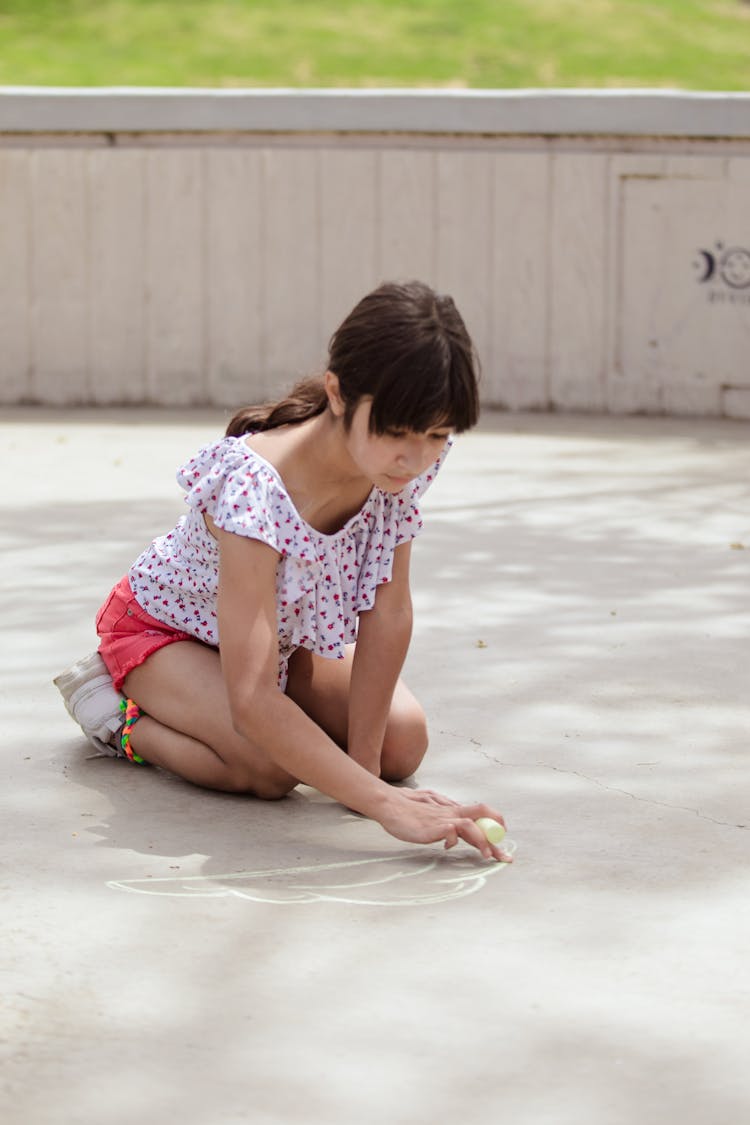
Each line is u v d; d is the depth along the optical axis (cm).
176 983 220
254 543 275
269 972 223
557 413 918
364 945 233
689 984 219
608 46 1402
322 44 1359
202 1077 193
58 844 275
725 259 889
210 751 303
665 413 909
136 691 315
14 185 930
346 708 319
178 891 254
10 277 939
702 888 255
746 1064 196
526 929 239
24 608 455
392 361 249
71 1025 207
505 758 326
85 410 933
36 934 236
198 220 928
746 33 1482
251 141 920
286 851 274
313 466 283
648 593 482
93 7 1429
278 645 298
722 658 406
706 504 638
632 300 904
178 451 777
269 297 930
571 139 897
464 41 1387
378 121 905
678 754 328
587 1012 211
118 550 537
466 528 584
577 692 374
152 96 915
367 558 297
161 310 937
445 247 916
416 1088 190
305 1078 193
